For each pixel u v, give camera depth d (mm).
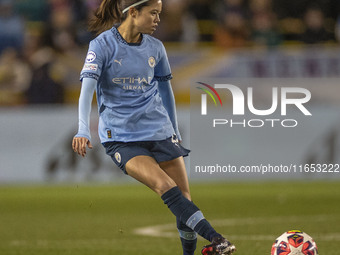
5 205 44375
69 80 60906
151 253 24516
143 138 18500
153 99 18859
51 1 65375
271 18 67938
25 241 28250
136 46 18562
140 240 28328
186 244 19375
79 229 32469
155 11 18312
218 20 66625
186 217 17156
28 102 60312
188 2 66188
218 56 61094
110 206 43594
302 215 37562
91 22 19156
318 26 67188
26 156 56969
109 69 18391
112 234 30484
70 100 60906
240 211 39719
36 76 60062
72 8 64250
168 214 39062
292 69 60875
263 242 27125
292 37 67812
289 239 18000
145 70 18609
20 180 56875
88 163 56781
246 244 26547
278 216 37125
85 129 17688
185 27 65562
